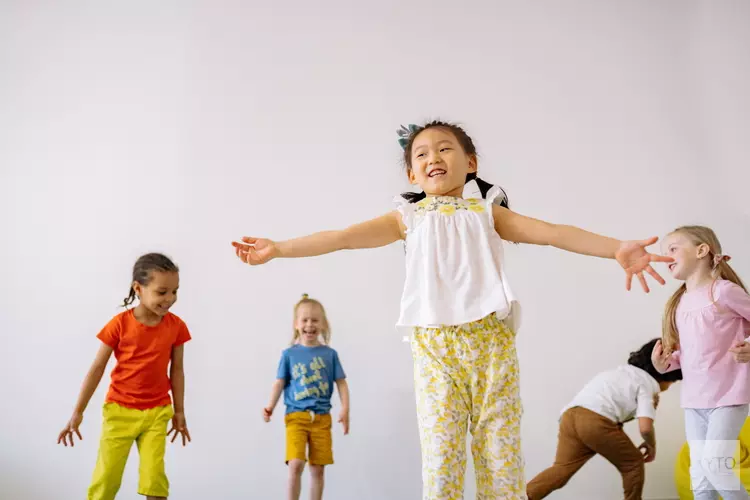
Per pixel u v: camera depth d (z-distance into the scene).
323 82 4.19
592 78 4.21
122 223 3.98
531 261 3.89
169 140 4.10
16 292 3.87
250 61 4.21
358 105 4.16
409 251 1.98
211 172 4.05
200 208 4.00
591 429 3.08
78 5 4.28
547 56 4.23
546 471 3.17
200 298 3.86
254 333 3.81
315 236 2.02
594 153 4.10
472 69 4.21
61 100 4.15
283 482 3.62
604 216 4.02
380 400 3.72
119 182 4.04
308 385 3.31
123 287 3.91
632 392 3.14
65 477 3.62
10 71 4.18
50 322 3.84
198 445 3.65
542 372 3.77
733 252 3.96
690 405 2.63
